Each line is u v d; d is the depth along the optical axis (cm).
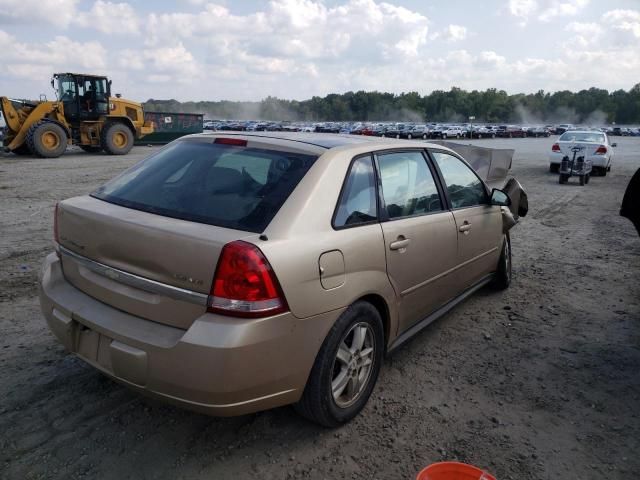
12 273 571
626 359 412
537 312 507
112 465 271
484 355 415
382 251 320
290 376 266
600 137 1800
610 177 1775
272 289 249
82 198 328
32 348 395
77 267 303
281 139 336
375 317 319
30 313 462
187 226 264
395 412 331
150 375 253
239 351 240
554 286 587
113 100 2286
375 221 325
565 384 373
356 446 296
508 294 558
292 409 328
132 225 270
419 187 384
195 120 3036
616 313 507
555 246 782
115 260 277
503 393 358
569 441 307
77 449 282
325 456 286
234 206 281
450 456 290
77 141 2203
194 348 240
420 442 302
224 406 249
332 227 289
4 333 419
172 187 310
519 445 302
